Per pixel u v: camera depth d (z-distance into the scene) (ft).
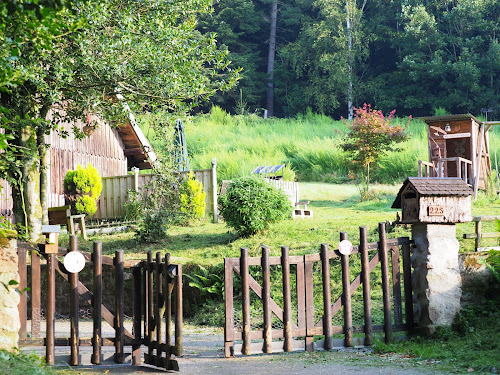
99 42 37.83
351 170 97.19
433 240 33.19
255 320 41.04
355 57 182.91
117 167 83.66
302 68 190.29
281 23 207.62
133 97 42.19
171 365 27.73
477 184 70.28
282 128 149.48
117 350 29.60
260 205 53.88
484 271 35.14
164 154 48.44
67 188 67.72
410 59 170.19
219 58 42.29
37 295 29.17
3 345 27.09
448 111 166.09
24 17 20.84
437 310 32.63
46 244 29.09
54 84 38.37
